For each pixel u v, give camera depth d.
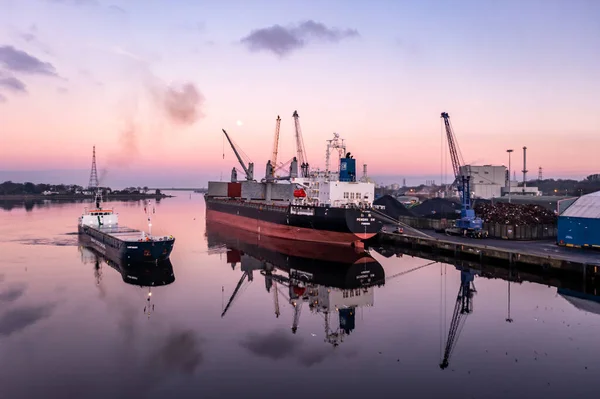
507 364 27.12
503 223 78.06
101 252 69.00
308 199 86.19
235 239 90.12
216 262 64.38
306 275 55.72
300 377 25.44
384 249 78.94
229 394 23.22
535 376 25.36
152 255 56.69
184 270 57.84
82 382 24.41
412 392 23.52
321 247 77.56
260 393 23.36
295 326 35.06
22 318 35.56
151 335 32.22
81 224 89.12
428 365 27.19
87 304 40.00
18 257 64.56
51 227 106.44
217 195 148.75
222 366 26.91
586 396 22.78
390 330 34.06
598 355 28.47
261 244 82.50
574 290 46.44
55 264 59.19
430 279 53.06
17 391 23.30
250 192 132.12
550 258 51.78
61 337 31.39
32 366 26.42
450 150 94.50
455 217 104.56
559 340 31.33
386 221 110.50
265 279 53.03
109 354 28.44
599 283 46.16
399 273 56.81
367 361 27.83
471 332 33.22
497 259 59.62
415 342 31.34
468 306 40.56
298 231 82.06
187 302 41.75
